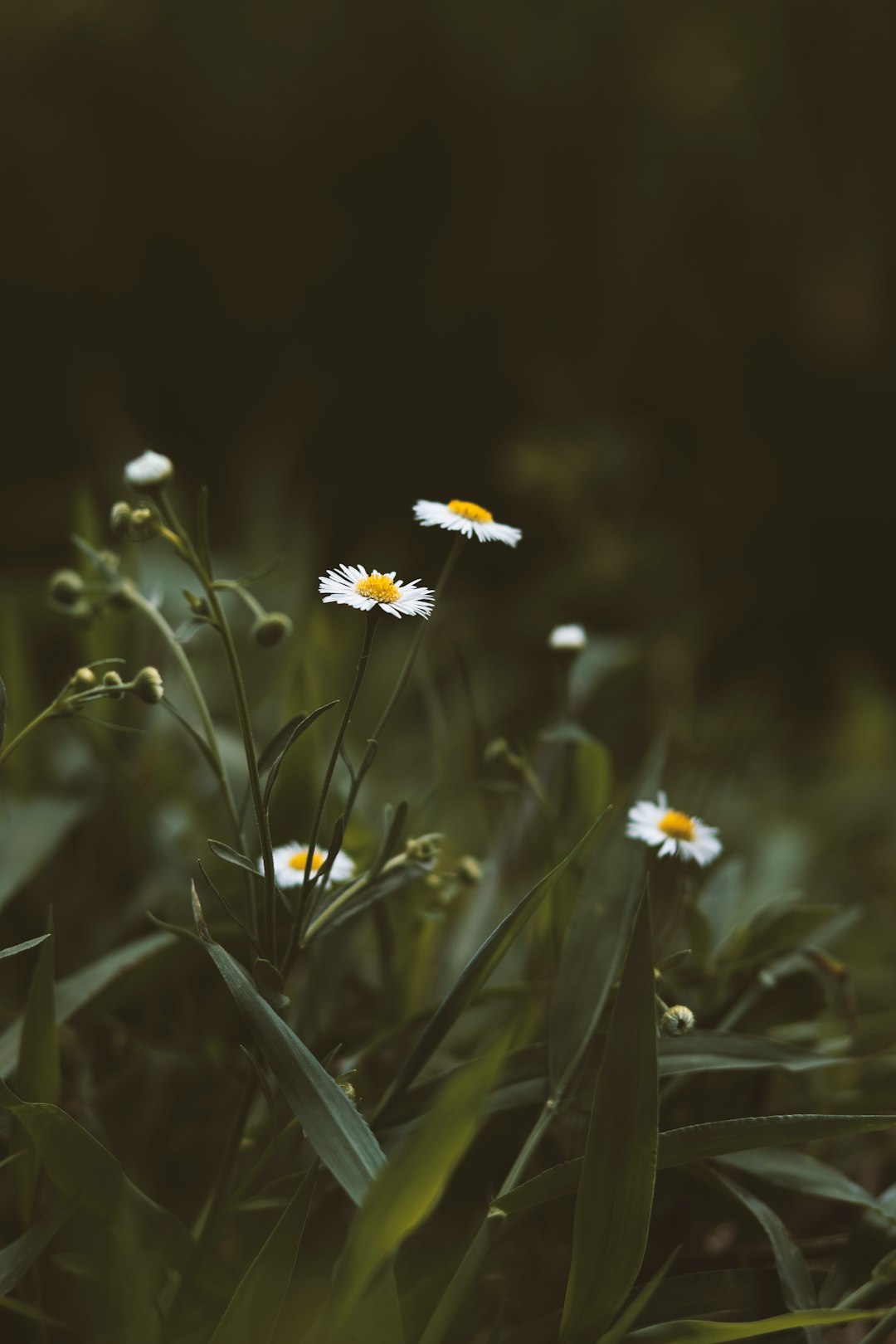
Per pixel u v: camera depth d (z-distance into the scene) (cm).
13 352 198
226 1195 55
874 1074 62
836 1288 55
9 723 68
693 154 194
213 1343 52
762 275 202
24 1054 55
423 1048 54
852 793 114
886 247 197
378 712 95
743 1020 60
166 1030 63
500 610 147
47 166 196
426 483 206
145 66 192
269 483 110
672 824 57
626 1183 51
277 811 63
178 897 65
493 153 198
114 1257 53
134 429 193
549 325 206
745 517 208
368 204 204
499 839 64
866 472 207
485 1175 58
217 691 83
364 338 210
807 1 185
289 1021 59
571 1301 52
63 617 89
